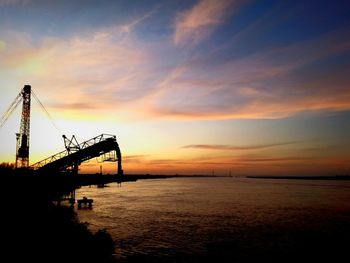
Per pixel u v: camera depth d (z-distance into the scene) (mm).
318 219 52156
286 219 52062
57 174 48031
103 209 60625
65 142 49219
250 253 29828
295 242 34594
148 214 56250
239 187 181875
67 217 40906
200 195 108750
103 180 176000
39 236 26641
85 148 49500
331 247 32500
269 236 37781
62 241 26000
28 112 61469
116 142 52406
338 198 97750
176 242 33688
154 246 31500
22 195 42062
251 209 66438
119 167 53844
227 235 38094
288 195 111938
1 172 43250
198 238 36062
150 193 116125
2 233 26688
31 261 20797
